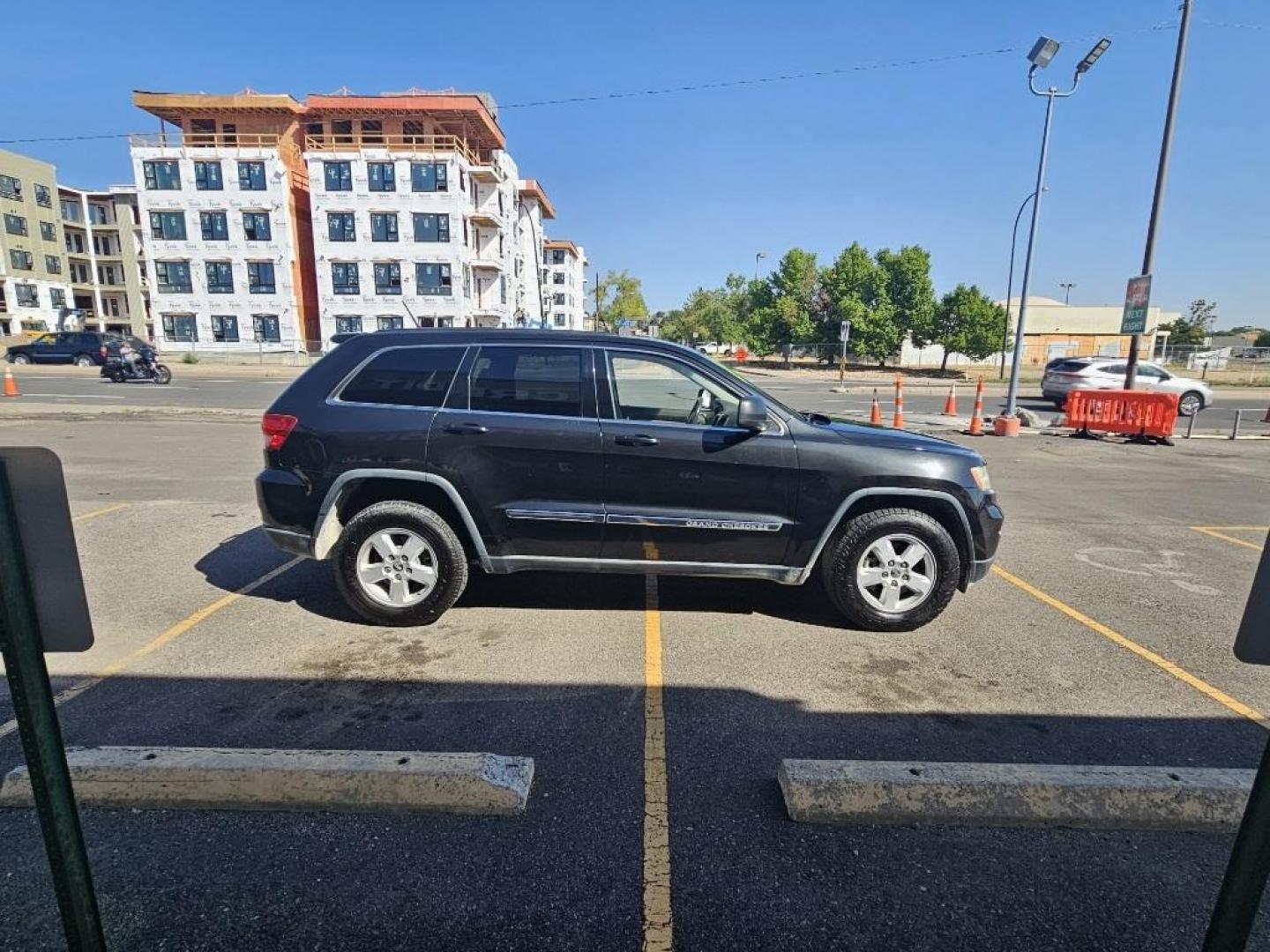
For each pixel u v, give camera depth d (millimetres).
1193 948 2133
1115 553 6445
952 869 2432
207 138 45406
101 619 4516
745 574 4395
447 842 2523
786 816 2695
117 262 71125
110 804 2668
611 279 97500
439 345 4469
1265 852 1580
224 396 20438
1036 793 2662
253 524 6848
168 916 2188
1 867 2375
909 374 46469
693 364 4402
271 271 45250
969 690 3729
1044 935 2168
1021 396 28484
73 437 12188
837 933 2160
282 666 3877
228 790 2664
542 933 2145
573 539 4336
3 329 61000
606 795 2805
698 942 2119
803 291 50969
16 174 61750
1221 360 45156
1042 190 14742
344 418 4340
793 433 4328
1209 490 9461
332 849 2479
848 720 3404
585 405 4352
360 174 44812
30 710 1670
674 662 4008
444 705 3480
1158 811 2656
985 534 4422
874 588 4445
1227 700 3676
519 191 61281
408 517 4332
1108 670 4004
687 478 4273
